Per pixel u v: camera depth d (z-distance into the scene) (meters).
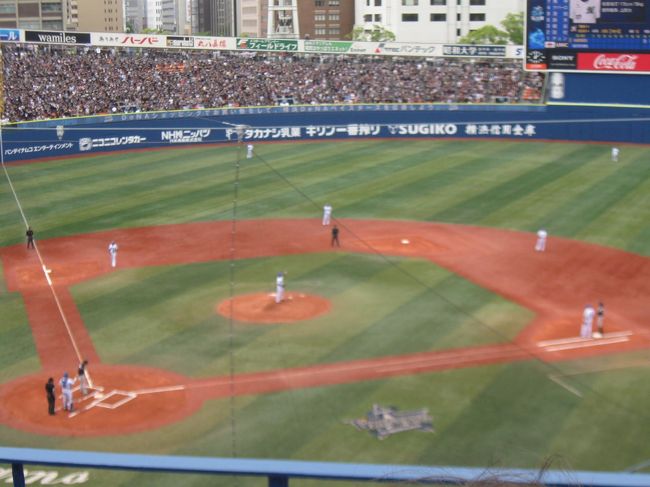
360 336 31.16
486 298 35.75
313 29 193.62
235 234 47.66
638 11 72.94
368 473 4.54
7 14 182.12
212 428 23.98
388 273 39.66
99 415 25.08
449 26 168.50
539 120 79.00
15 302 36.56
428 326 32.16
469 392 25.92
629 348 29.86
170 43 91.06
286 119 81.31
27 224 51.12
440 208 53.12
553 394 25.75
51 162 71.94
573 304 35.00
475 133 80.69
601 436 22.97
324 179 62.59
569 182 59.84
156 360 29.38
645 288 37.16
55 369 28.94
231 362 26.53
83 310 35.19
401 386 26.41
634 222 48.72
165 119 78.75
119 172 67.00
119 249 45.19
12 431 24.11
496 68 92.56
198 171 66.69
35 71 83.69
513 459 21.31
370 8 177.25
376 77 90.81
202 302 35.72
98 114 78.25
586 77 76.62
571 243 44.69
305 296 36.25
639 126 75.56
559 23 74.69
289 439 23.08
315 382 26.94
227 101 84.81
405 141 80.06
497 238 45.94
